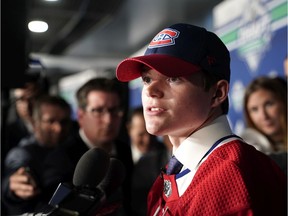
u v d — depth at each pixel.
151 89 0.70
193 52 0.71
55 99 1.88
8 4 1.48
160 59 0.70
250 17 2.67
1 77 1.49
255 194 0.62
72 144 1.45
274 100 1.76
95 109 1.53
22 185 1.20
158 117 0.71
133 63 0.75
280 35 2.33
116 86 1.58
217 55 0.74
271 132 1.77
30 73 1.85
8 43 1.49
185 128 0.72
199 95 0.70
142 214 1.72
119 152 1.69
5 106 1.68
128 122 2.86
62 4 3.18
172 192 0.72
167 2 3.67
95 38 5.07
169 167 0.77
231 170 0.63
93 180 0.70
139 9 3.87
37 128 1.89
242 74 2.80
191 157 0.71
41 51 5.53
